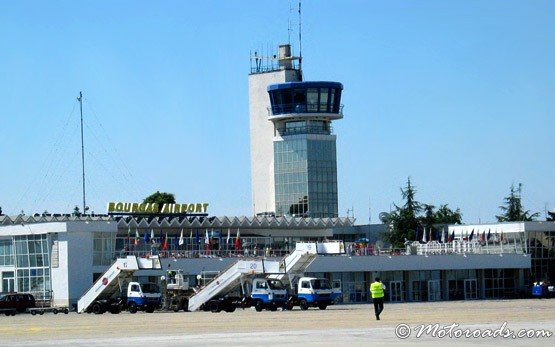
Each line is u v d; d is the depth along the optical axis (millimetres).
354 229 189875
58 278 127438
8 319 98188
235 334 60625
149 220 159875
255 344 52250
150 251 134125
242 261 107562
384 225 194250
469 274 148250
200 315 96750
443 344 49969
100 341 58000
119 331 67875
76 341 58594
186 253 135500
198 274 130250
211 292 108250
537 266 156250
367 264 139875
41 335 65750
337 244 108062
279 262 108812
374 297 72750
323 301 103875
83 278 127188
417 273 144500
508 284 151500
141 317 95062
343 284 138500
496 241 158125
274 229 174375
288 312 98062
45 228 128625
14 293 113562
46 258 129000
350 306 116688
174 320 84438
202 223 161750
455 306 106438
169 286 111375
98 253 129375
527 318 71625
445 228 174500
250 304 105375
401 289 142875
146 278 126938
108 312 113562
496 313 81625
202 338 57875
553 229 157375
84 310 113875
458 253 148250
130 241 142750
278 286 104688
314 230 180250
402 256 142375
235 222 166375
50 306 125438
